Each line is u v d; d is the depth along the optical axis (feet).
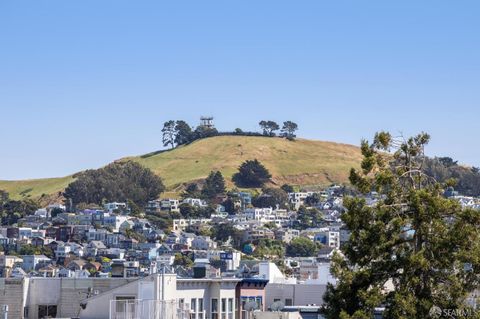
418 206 248.32
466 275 246.47
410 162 258.98
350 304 249.34
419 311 241.55
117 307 277.03
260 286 329.11
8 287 315.17
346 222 255.09
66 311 316.19
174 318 267.59
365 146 260.83
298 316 294.87
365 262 251.60
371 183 257.14
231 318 312.50
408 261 243.40
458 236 244.42
